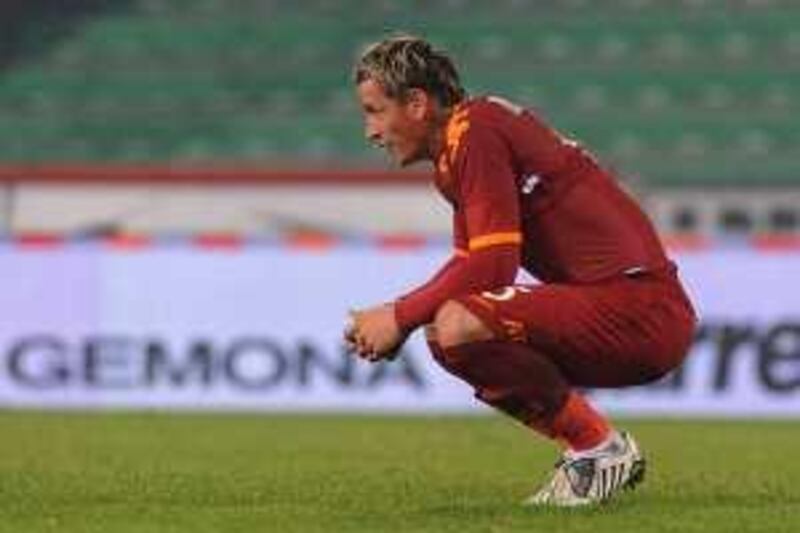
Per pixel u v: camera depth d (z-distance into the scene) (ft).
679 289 62.54
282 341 166.20
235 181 209.67
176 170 213.46
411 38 61.41
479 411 161.17
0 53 286.87
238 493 75.66
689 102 270.46
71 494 75.82
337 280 166.30
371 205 209.05
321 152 268.00
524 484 82.33
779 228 239.71
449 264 61.77
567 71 275.18
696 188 241.55
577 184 61.36
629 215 62.08
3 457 104.22
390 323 60.85
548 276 62.69
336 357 165.27
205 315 167.02
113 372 167.73
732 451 114.52
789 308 161.38
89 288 167.94
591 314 60.75
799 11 281.13
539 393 62.75
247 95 277.44
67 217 210.18
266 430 133.80
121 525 62.08
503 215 59.88
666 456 109.40
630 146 263.90
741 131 264.93
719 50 277.03
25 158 274.57
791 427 143.33
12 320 168.45
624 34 279.49
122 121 276.62
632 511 64.03
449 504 69.00
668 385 161.58
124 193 209.97
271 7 290.76
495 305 60.34
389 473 90.43
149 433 128.98
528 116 61.57
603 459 64.23
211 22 289.12
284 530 59.77
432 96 61.00
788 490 78.69
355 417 153.17
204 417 151.23
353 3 289.74
